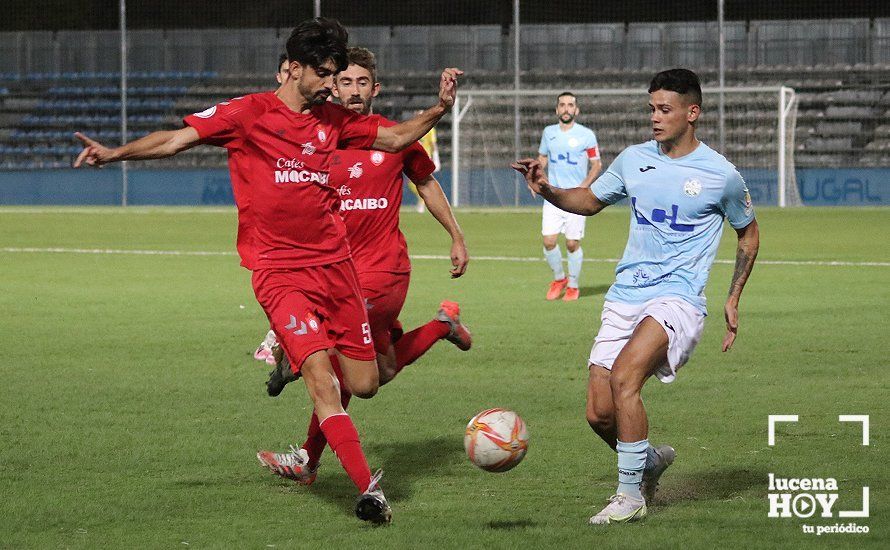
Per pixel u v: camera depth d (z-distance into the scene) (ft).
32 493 23.70
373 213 26.94
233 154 22.21
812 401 33.14
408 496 23.62
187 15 187.32
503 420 21.33
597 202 24.00
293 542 20.25
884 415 31.22
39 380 36.91
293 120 21.88
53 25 184.44
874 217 121.29
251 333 47.37
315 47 21.39
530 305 56.54
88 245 92.79
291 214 22.25
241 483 24.72
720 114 143.23
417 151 26.99
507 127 154.30
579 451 27.40
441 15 181.57
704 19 174.29
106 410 32.40
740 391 34.71
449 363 40.32
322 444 24.22
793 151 146.00
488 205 153.99
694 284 22.84
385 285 26.94
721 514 22.03
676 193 22.88
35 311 54.08
